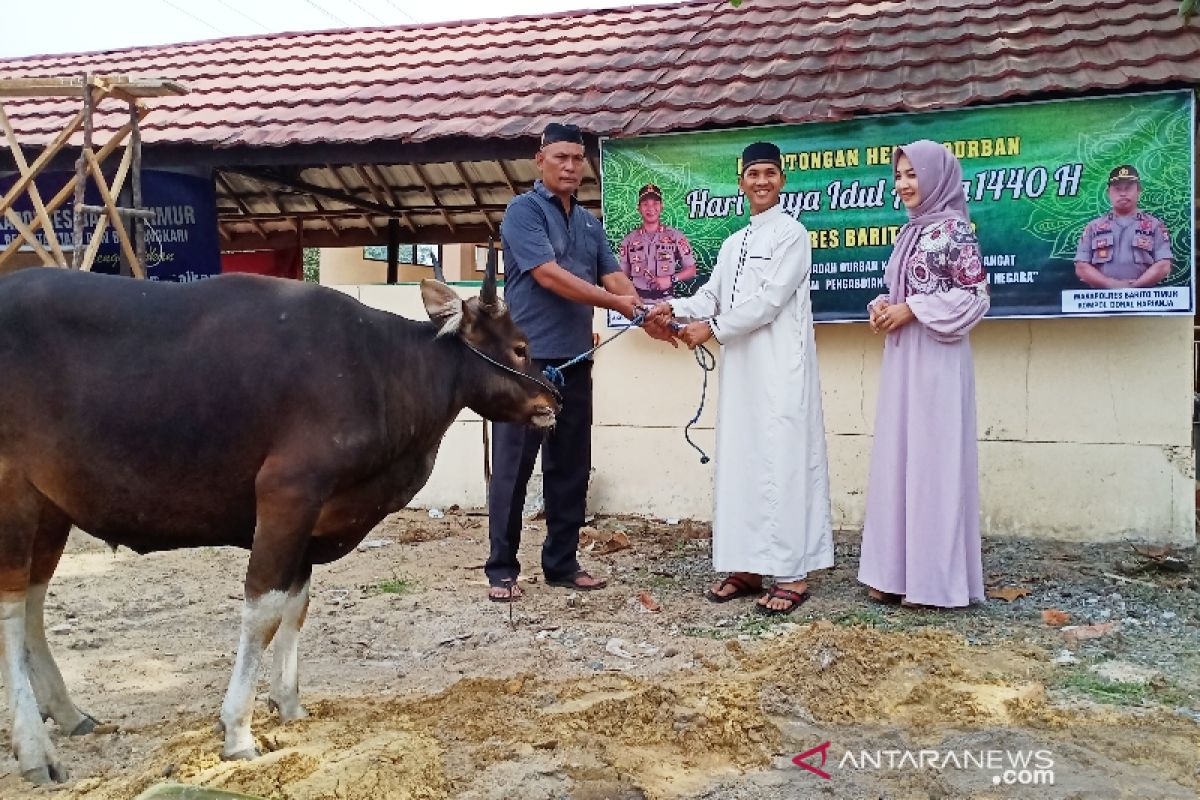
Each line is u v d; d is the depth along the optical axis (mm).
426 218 12117
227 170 9820
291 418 3445
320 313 3590
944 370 5414
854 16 9172
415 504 8719
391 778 3322
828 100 7457
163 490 3445
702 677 4465
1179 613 5461
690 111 7734
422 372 3855
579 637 5156
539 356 5871
